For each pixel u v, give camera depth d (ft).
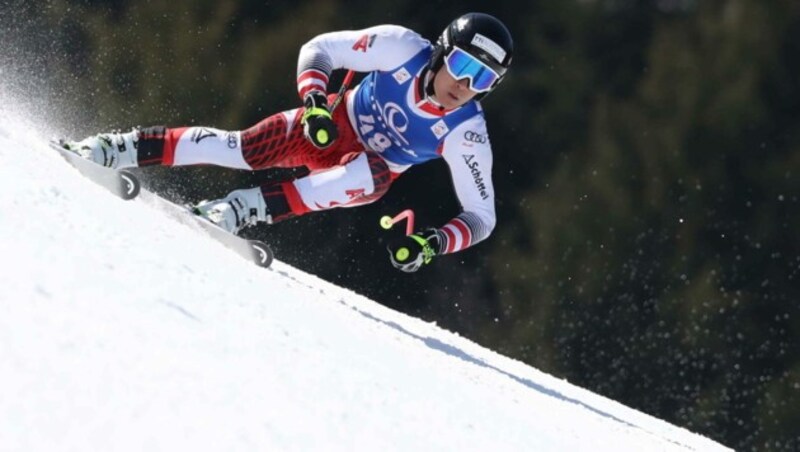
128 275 26.84
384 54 51.44
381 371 30.96
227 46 188.34
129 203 39.68
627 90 203.41
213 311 27.66
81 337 21.61
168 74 183.01
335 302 48.06
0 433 17.46
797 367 186.39
